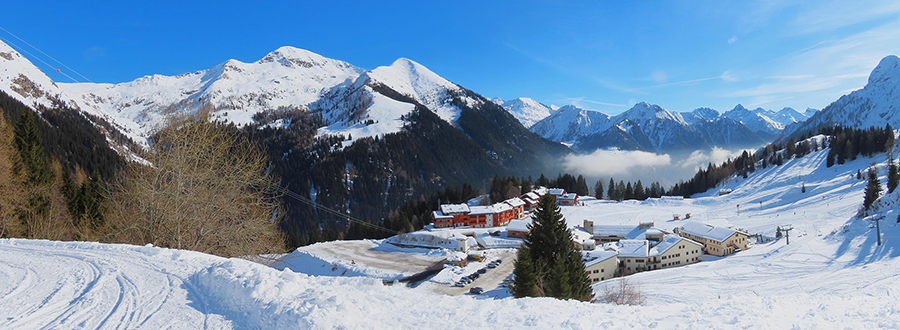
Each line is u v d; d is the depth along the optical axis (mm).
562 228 34031
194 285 11945
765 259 53281
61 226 36438
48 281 12148
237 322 9430
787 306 14531
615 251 63188
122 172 26031
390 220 103188
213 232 25281
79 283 11992
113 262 14375
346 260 65188
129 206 25859
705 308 13781
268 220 27500
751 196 119938
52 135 112000
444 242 73875
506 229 83125
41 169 40312
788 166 137500
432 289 50219
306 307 9656
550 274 31766
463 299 12859
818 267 46438
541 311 11898
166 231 24312
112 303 10398
